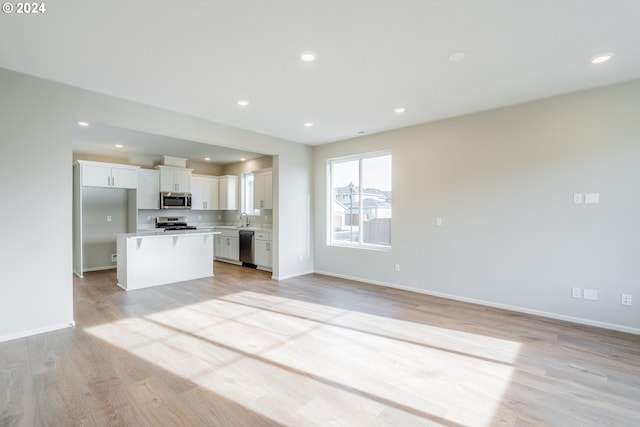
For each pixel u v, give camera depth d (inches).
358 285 205.5
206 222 339.6
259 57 105.0
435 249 180.2
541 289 145.9
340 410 77.4
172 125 159.8
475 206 165.0
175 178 292.7
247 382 89.6
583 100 134.2
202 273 229.5
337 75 118.8
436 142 179.0
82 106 130.5
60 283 126.6
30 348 109.6
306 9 79.5
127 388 86.1
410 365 99.7
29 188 118.8
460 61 108.2
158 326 131.9
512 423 72.7
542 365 99.8
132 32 89.9
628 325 125.8
